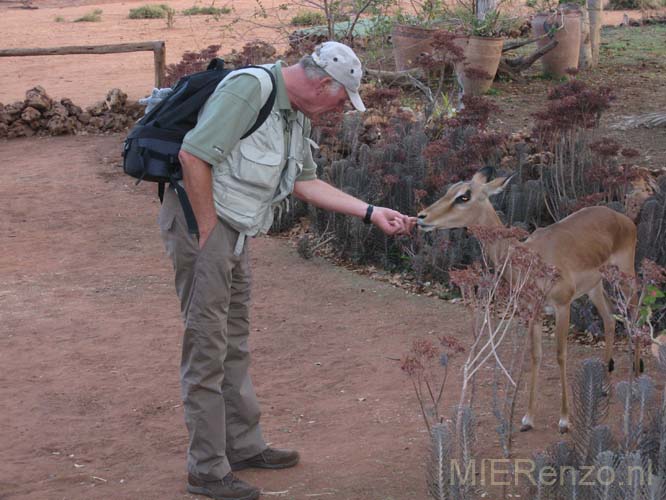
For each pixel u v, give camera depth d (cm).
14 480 478
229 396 471
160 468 490
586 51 1622
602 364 423
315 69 415
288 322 718
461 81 1384
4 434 536
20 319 730
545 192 842
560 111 806
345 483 463
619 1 2838
